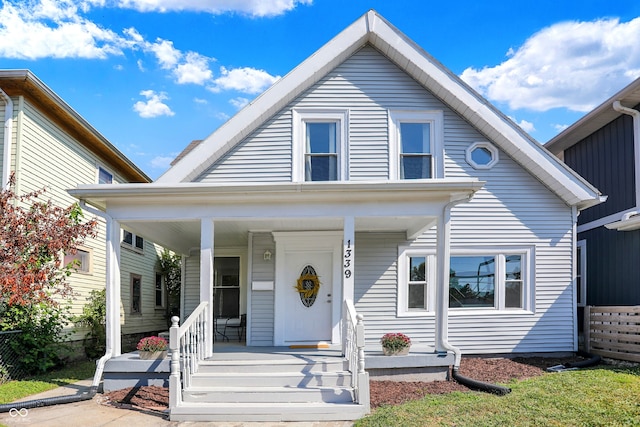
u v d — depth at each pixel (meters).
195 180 10.35
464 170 10.70
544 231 10.73
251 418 6.46
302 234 10.07
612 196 12.24
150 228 9.55
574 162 14.41
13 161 9.99
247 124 10.20
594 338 10.34
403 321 10.46
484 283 10.69
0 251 8.18
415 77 10.78
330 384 7.23
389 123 10.66
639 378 7.59
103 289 13.96
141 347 7.76
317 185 7.62
